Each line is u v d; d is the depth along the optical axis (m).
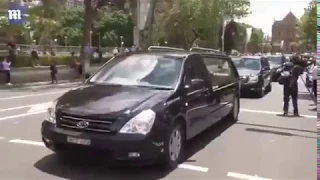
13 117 10.02
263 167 5.93
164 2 52.28
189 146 7.22
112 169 5.54
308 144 7.56
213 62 8.38
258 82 15.95
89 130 5.05
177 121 5.84
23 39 38.75
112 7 34.31
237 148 7.13
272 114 11.43
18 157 6.06
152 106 5.29
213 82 7.94
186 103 6.12
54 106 5.47
